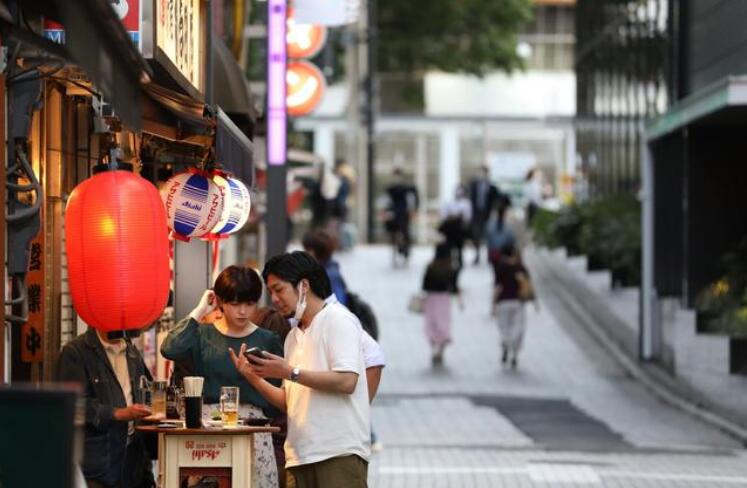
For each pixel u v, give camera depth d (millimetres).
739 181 32844
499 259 38969
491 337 42969
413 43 88812
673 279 35469
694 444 26625
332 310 12469
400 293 51344
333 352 12320
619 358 38938
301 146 66875
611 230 43406
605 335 42281
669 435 27844
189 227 15734
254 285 13859
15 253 12609
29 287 14195
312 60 39719
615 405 32281
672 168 35469
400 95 89375
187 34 15664
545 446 25859
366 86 72375
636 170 41156
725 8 31391
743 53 30016
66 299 15164
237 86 19141
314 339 12422
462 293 51094
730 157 32844
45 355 14445
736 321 30188
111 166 13328
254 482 13211
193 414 12633
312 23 24188
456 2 88750
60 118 14859
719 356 29625
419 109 89250
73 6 9102
